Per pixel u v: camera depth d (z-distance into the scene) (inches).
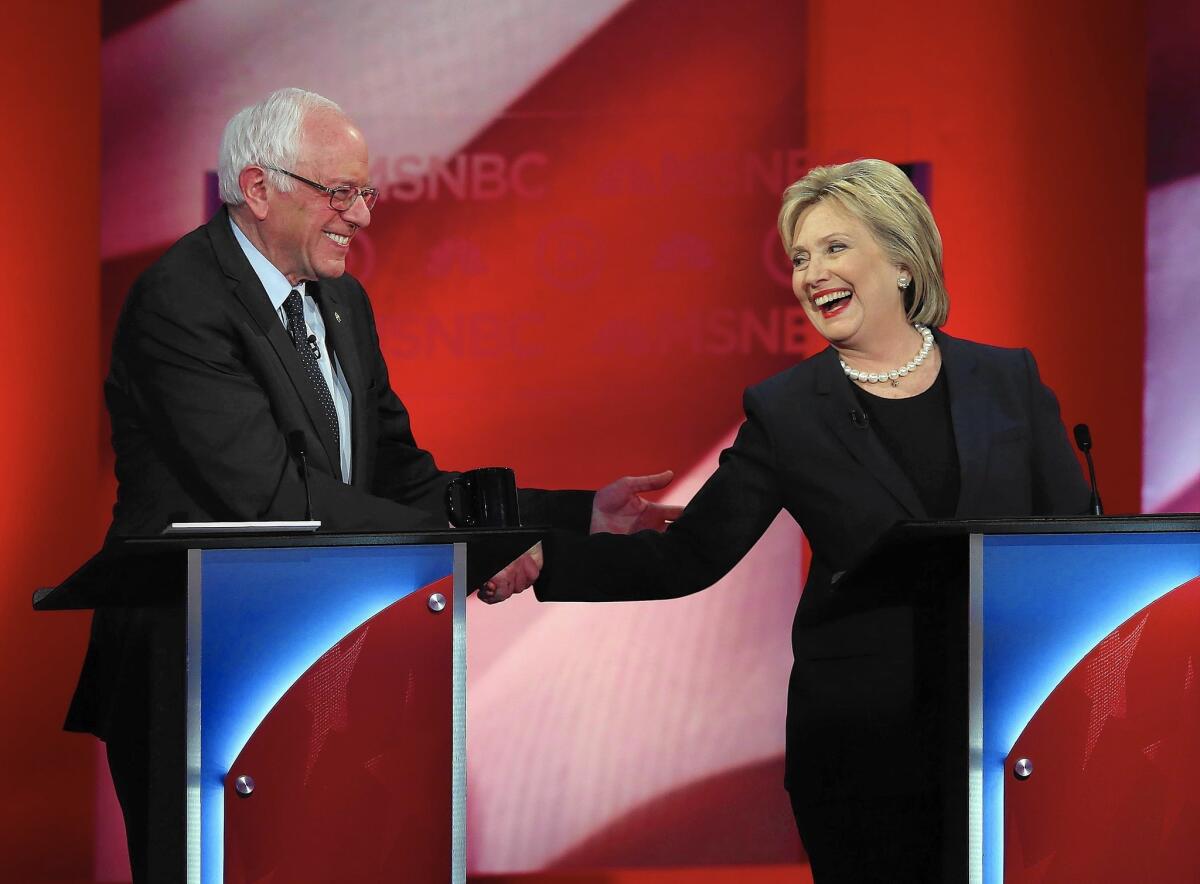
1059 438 414.6
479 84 711.1
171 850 331.3
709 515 430.0
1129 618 326.6
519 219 703.1
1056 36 733.9
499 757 709.3
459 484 397.4
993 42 732.0
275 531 328.8
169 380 431.2
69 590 332.2
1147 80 736.3
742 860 714.2
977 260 735.1
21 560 703.1
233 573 320.2
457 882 333.1
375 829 327.9
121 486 454.3
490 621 710.5
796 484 409.1
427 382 701.9
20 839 693.3
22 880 690.8
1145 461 740.7
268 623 322.3
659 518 524.1
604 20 716.0
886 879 378.9
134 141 692.1
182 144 694.5
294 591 323.6
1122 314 740.7
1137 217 739.4
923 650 362.6
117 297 695.7
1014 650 324.2
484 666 710.5
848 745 382.9
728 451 437.7
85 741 700.7
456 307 702.5
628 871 705.6
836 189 412.2
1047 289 737.6
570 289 705.0
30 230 701.9
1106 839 325.1
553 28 714.2
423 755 331.0
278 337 445.4
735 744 714.8
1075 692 325.7
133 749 390.3
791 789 397.1
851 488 400.5
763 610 715.4
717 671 714.8
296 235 452.1
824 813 387.2
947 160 730.2
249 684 321.7
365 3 704.4
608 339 706.8
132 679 393.1
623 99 717.3
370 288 698.8
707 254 707.4
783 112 711.7
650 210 706.8
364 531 326.3
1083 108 736.3
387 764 328.8
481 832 707.4
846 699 383.9
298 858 323.6
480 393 703.7
